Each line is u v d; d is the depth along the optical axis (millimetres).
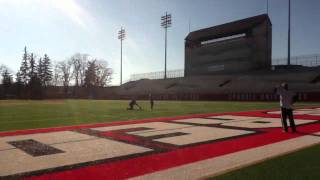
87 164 6871
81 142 9609
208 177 5633
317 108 27766
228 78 66000
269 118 17453
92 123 15555
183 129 12547
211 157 7414
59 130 12508
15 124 15734
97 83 108062
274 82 56625
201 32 73938
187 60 76438
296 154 7410
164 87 77750
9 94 101438
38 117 20359
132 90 86750
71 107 35156
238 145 8930
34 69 106000
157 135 10938
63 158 7453
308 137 10172
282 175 5664
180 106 35469
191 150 8281
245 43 64188
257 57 62844
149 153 7941
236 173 5848
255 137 10352
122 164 6844
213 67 70500
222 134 11078
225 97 62094
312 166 6262
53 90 107500
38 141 9852
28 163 6992
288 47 60125
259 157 7246
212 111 25047
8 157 7602
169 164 6789
